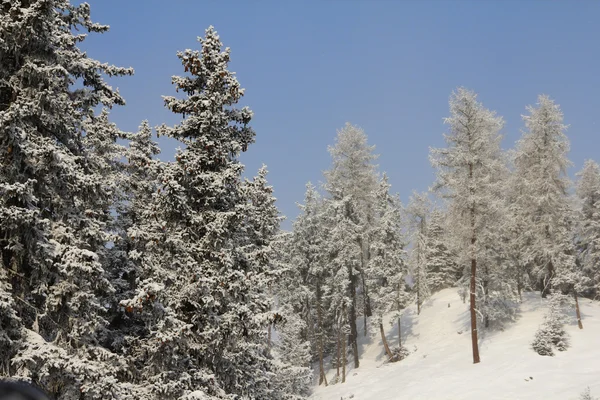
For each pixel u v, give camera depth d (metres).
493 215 41.59
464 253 41.72
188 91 18.11
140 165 19.36
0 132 11.90
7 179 12.27
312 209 55.47
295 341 44.22
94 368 12.08
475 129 41.34
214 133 17.52
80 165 14.33
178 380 15.23
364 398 38.91
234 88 17.42
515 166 50.00
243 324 16.67
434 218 72.12
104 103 15.67
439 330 52.28
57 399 12.27
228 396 16.06
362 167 57.59
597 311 48.09
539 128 47.72
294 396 24.67
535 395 31.17
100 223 13.94
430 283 68.25
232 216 16.83
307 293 51.56
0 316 11.40
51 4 12.28
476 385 34.75
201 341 16.05
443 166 41.97
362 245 57.22
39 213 11.77
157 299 15.07
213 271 16.25
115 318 18.52
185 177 16.66
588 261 57.50
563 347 38.25
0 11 12.23
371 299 59.56
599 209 57.91
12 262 12.64
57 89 14.16
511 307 47.59
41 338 12.02
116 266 19.00
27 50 13.10
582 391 30.20
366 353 54.94
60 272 12.32
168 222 16.95
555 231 46.12
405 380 40.38
